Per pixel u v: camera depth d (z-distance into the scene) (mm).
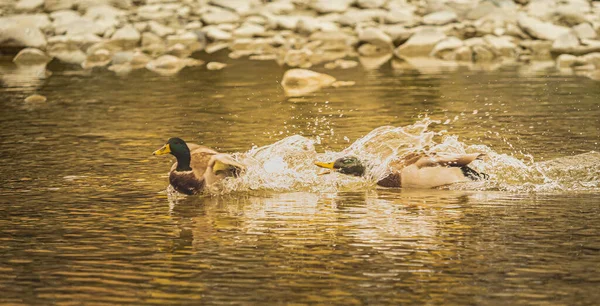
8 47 29328
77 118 18109
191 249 9312
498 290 7953
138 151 14711
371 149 13297
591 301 7668
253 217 10586
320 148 14539
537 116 17250
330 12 33438
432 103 19250
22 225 10344
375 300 7766
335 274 8438
